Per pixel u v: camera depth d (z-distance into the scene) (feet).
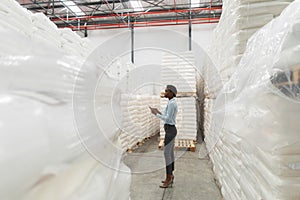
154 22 21.90
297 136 2.58
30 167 1.21
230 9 6.07
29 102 1.41
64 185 1.52
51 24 6.69
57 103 1.67
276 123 2.68
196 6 20.20
